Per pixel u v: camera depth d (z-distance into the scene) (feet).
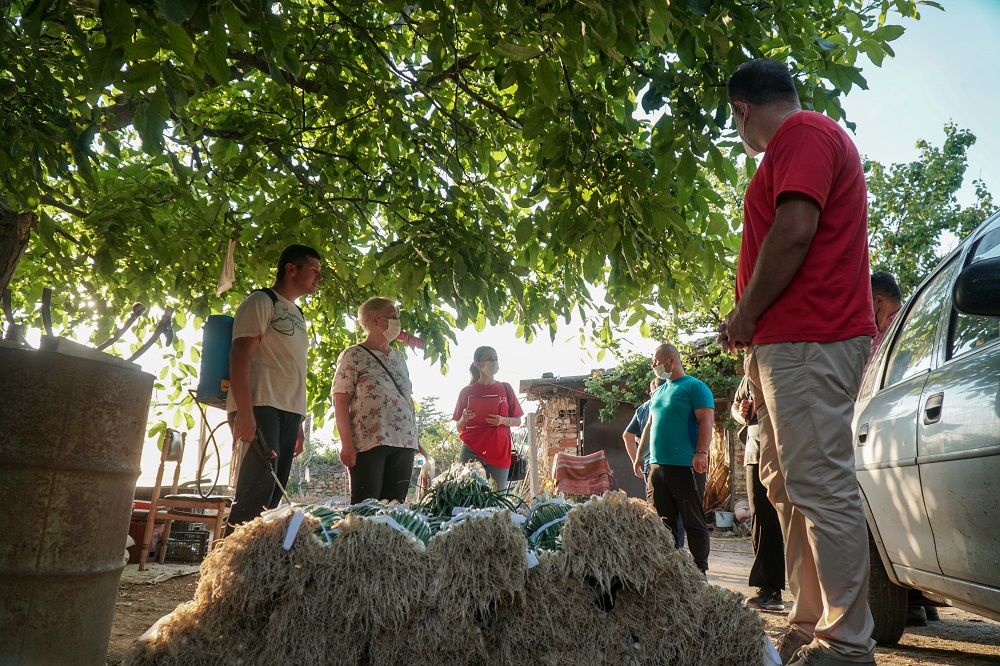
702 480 19.17
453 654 7.24
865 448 12.82
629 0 10.68
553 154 13.73
